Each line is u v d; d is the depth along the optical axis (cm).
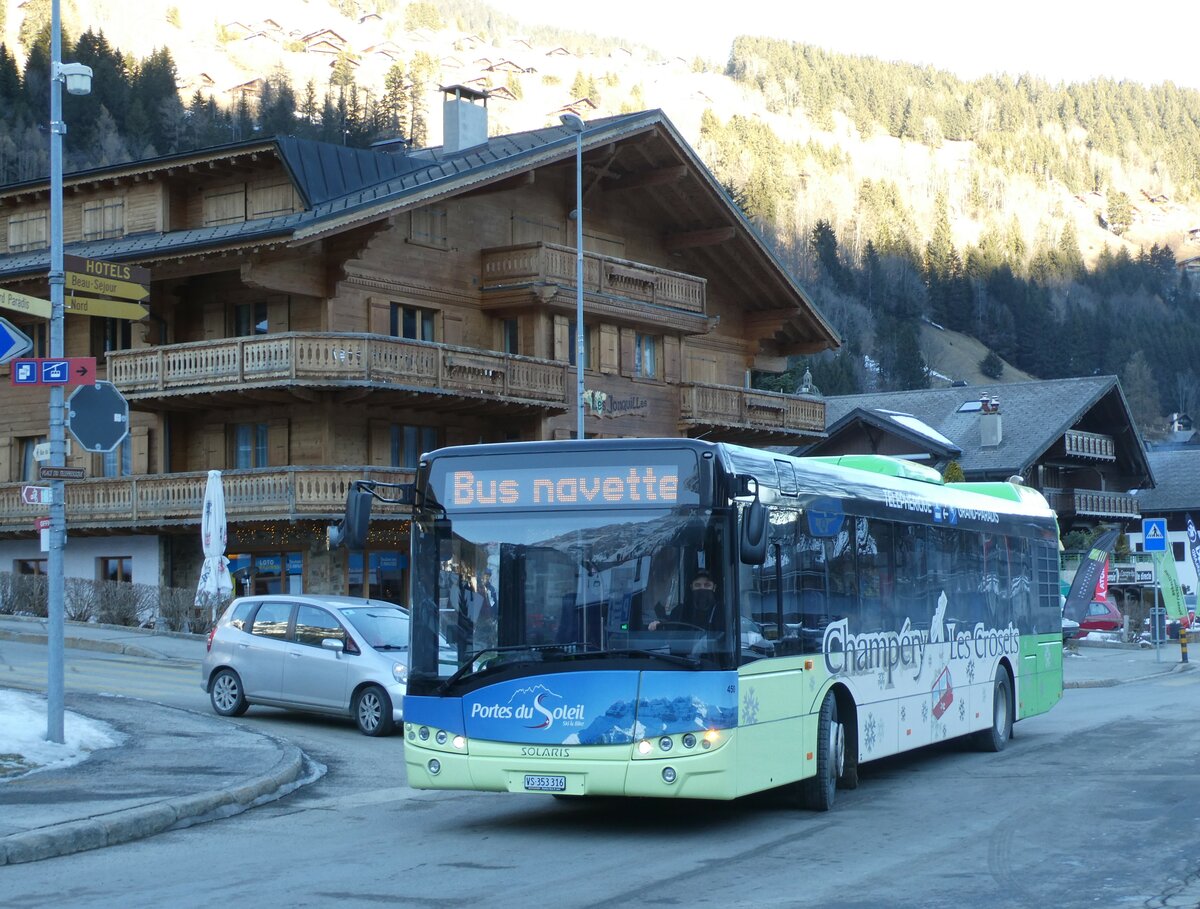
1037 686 2044
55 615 1594
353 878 1023
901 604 1562
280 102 17562
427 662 1209
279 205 3822
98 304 1683
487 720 1179
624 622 1169
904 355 18900
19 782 1378
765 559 1211
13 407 4322
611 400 4506
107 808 1227
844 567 1421
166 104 16350
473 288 4219
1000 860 1074
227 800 1324
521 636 1186
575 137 4172
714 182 4681
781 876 1022
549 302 4175
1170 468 8706
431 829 1246
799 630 1302
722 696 1152
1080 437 7050
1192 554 4459
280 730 1977
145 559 4075
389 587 4041
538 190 4438
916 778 1584
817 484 1373
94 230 4069
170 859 1098
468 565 1209
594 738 1153
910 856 1098
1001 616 1908
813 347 5381
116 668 2758
